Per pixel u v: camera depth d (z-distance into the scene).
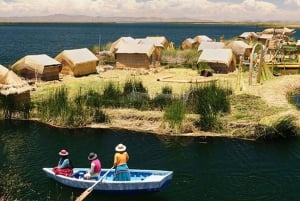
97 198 15.93
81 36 148.38
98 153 20.91
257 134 22.97
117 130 24.50
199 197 16.05
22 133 23.97
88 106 26.77
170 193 16.38
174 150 21.28
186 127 23.84
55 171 17.05
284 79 38.28
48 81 36.62
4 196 15.72
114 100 27.28
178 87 33.72
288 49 56.94
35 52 73.94
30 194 16.11
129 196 16.06
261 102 27.16
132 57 46.28
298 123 24.17
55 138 23.16
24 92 27.66
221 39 77.12
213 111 24.81
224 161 19.78
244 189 16.80
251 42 69.19
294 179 17.77
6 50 78.38
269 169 18.83
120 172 15.96
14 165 19.17
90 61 41.59
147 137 23.31
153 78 38.97
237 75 38.25
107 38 134.00
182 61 49.81
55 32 190.88
